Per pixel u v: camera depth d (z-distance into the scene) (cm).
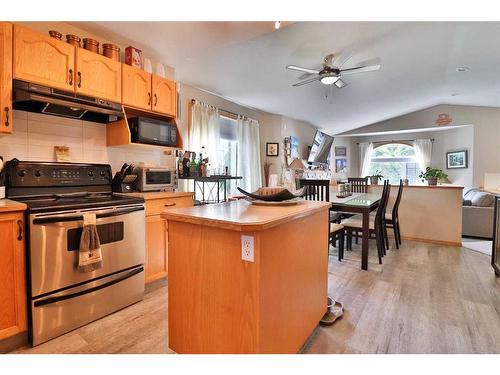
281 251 147
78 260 199
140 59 278
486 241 458
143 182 277
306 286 177
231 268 136
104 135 280
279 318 146
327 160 793
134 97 265
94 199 233
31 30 199
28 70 197
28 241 179
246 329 133
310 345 179
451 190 428
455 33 312
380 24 278
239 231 127
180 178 344
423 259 356
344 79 440
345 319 211
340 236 348
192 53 298
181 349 158
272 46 301
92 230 203
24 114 227
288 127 612
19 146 224
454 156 718
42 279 183
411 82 485
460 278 291
